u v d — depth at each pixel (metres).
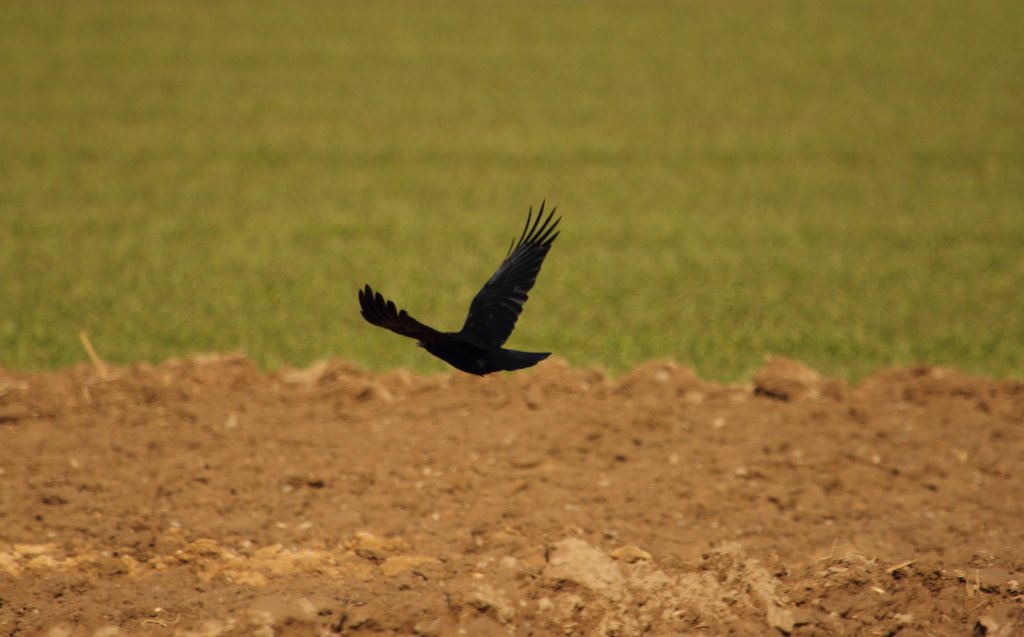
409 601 12.91
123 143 47.94
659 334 26.20
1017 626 11.84
